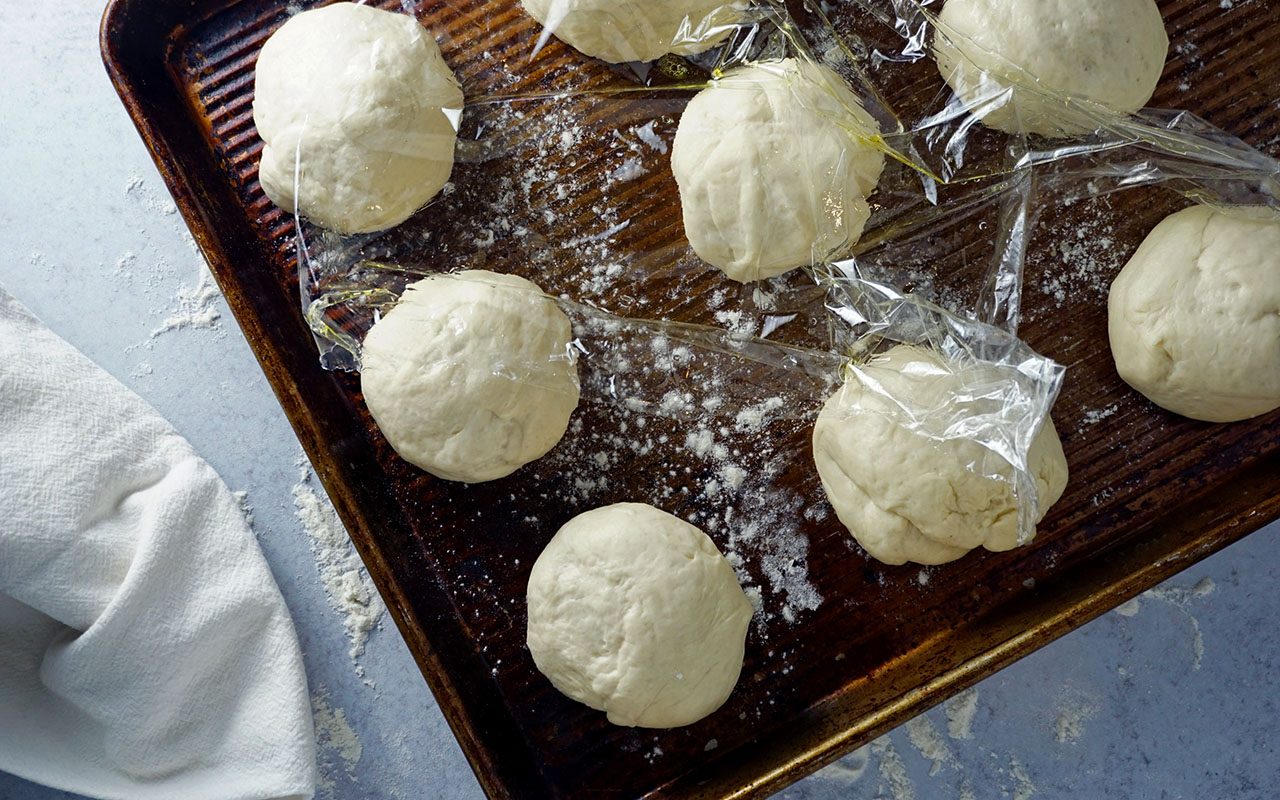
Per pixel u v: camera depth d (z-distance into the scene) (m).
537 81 0.49
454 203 0.49
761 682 0.48
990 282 0.48
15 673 0.48
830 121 0.46
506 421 0.47
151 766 0.48
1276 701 0.50
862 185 0.47
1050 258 0.49
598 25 0.47
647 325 0.49
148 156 0.51
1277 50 0.49
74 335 0.51
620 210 0.49
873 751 0.51
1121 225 0.49
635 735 0.48
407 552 0.48
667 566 0.46
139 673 0.47
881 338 0.48
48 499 0.47
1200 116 0.49
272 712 0.48
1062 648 0.51
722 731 0.48
